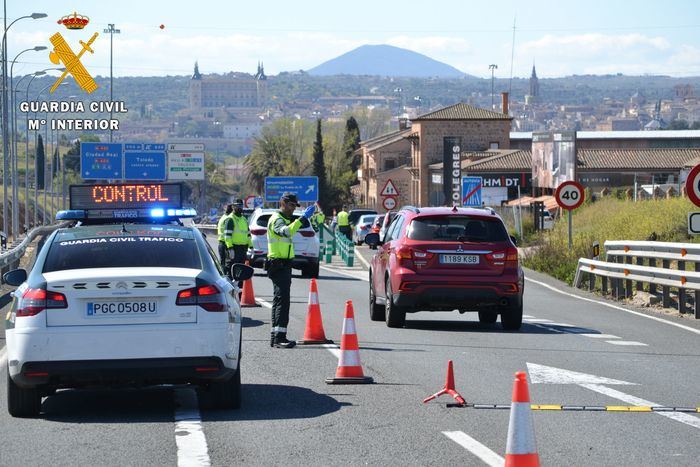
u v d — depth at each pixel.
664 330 29.95
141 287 15.68
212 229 147.75
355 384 19.48
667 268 36.62
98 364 15.47
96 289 15.59
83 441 14.53
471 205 80.06
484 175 143.38
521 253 68.25
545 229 77.31
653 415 16.56
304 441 14.48
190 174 144.75
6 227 92.50
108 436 14.84
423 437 14.74
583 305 38.84
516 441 10.99
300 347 25.02
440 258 28.88
